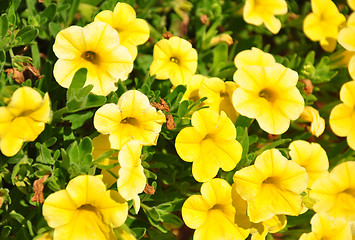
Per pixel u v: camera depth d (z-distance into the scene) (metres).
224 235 0.24
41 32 0.28
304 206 0.26
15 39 0.25
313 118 0.28
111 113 0.23
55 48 0.23
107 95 0.25
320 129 0.28
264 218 0.24
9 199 0.24
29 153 0.25
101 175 0.23
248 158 0.26
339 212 0.26
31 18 0.27
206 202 0.24
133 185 0.22
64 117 0.26
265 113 0.26
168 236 0.26
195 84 0.27
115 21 0.26
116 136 0.23
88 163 0.23
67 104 0.24
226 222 0.24
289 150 0.26
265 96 0.26
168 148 0.28
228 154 0.24
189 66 0.27
